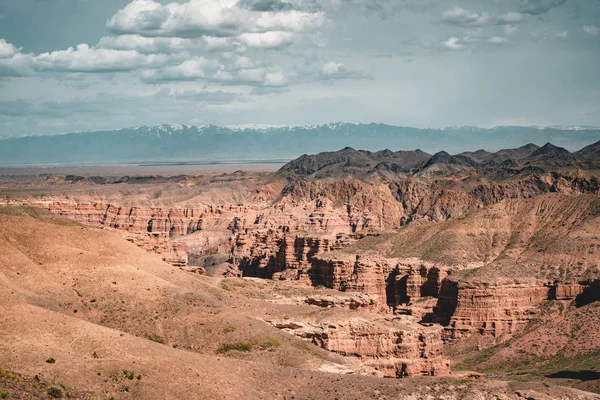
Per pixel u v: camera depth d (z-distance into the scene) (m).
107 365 166.00
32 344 165.12
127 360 169.38
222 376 176.88
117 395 157.88
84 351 169.88
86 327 177.12
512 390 199.25
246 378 181.12
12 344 163.25
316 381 187.62
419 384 196.38
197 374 173.00
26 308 177.38
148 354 175.00
